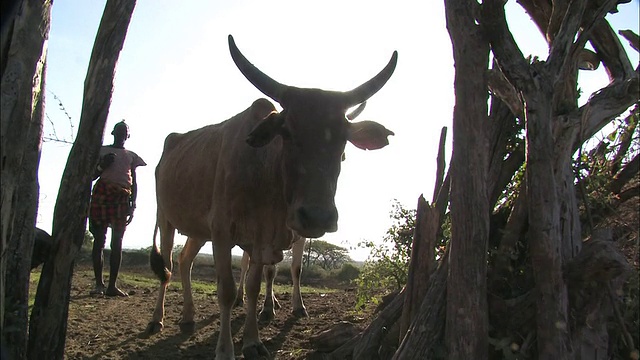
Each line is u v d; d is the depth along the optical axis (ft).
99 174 25.32
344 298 27.07
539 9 14.74
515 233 12.26
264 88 14.65
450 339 10.66
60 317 11.68
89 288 28.07
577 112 11.91
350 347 14.23
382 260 18.71
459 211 10.95
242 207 16.40
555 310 10.47
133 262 53.47
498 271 12.32
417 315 11.62
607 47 13.32
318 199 13.12
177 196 20.45
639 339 11.00
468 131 11.18
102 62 12.16
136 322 20.83
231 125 18.29
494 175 13.32
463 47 11.41
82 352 16.34
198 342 18.12
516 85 11.27
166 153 24.52
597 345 10.73
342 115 14.24
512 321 11.34
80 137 11.97
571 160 11.74
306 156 13.70
